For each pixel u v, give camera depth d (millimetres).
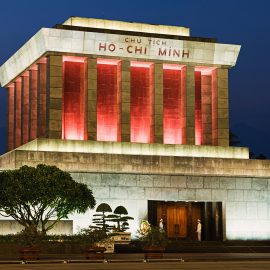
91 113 74438
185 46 77562
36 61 77312
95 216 68000
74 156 71000
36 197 58469
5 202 58844
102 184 71250
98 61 76562
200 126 80062
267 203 76438
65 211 60750
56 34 73188
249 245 70938
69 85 76000
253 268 37125
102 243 58875
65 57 75312
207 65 79000
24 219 60281
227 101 79250
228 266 39125
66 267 38031
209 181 74938
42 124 75938
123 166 72188
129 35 75812
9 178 59031
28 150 70062
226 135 78625
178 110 79188
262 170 77000
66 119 75500
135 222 71688
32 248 46344
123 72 75875
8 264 42094
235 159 76312
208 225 76000
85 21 76812
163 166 73562
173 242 67438
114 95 77188
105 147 73250
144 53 76375
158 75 77188
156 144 75125
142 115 77875
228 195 75312
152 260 45594
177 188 73688
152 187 72812
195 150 76250
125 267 37875
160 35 76938
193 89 78312
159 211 74438
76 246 56938
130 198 71875
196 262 44219
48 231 66125
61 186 59375
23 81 82562
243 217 75438
